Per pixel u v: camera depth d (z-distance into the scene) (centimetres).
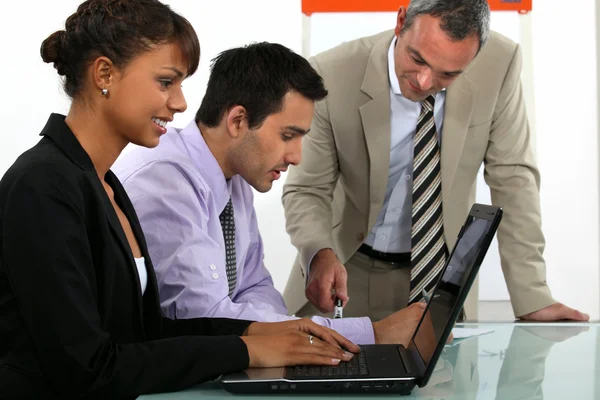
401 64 169
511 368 117
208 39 406
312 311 204
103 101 108
